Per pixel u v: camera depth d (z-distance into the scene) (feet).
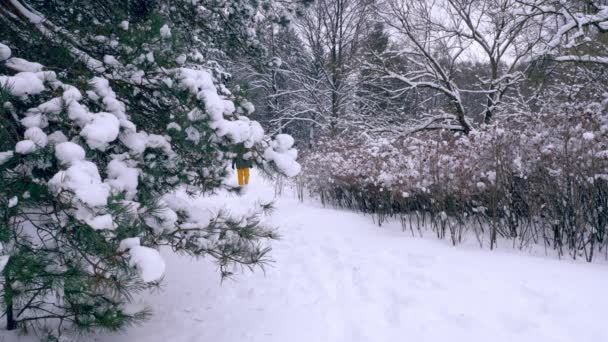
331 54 60.75
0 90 7.09
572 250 17.19
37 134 7.18
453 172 20.74
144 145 9.30
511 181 19.38
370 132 38.17
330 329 11.52
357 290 14.23
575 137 18.01
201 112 9.01
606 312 10.98
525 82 34.30
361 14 56.54
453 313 11.71
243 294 14.48
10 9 10.13
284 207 32.14
